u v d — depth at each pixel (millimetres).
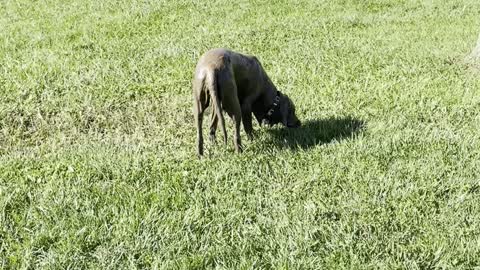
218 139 8062
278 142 7871
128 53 11492
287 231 5770
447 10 15672
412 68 10758
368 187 6586
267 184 6699
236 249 5520
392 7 15945
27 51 11609
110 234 5711
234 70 7344
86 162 7145
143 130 8594
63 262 5301
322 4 15906
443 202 6328
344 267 5254
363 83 10000
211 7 15289
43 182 6672
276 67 10711
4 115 8703
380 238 5734
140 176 6867
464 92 9523
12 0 16266
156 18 14266
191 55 11391
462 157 7285
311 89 9664
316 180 6746
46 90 9508
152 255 5410
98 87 9672
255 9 15203
